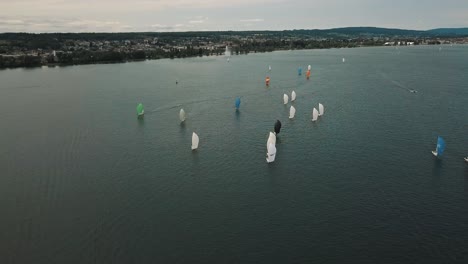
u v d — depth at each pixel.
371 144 85.69
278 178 69.94
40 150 85.56
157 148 85.94
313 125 100.88
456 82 161.75
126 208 60.44
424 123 100.50
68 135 96.12
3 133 98.56
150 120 109.25
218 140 90.62
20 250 50.84
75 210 60.06
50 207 61.03
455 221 56.09
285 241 52.12
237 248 50.84
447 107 116.62
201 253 49.97
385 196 63.19
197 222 56.50
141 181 69.56
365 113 111.44
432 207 59.88
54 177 71.44
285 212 58.84
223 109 121.06
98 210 59.94
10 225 56.25
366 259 48.62
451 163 75.31
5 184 68.81
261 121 106.12
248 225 55.66
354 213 58.34
